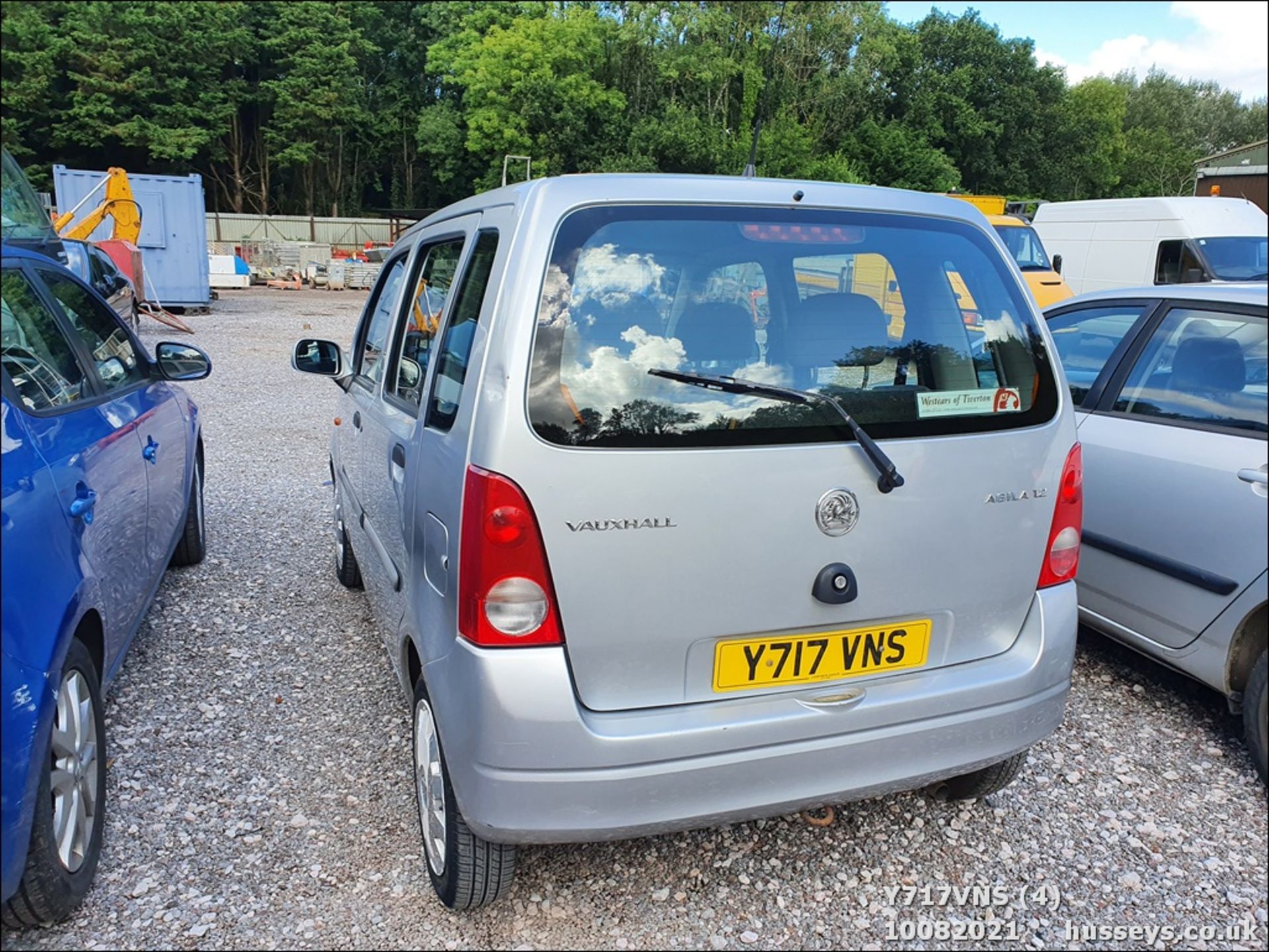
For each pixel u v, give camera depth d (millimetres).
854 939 2361
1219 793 3021
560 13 43875
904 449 2219
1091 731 3412
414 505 2496
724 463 2057
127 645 3193
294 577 4895
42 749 2066
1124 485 3621
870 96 46656
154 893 2455
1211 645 3268
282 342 15492
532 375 1978
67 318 3330
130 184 18531
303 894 2465
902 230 2391
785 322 2211
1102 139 51906
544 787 2002
